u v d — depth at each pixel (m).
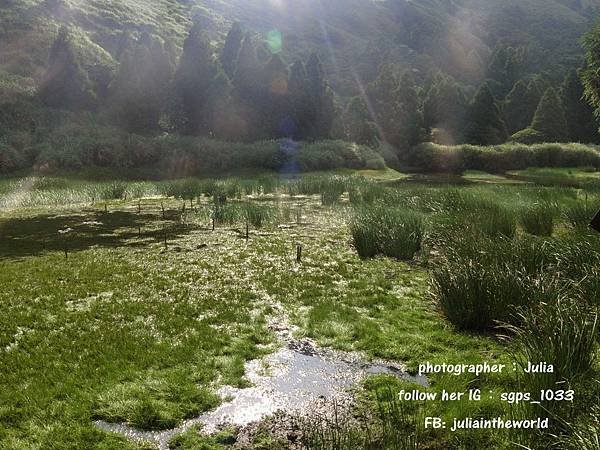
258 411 5.08
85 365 5.96
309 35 97.81
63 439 4.54
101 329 7.09
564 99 67.25
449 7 134.25
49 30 53.16
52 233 14.77
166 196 25.14
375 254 11.73
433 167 50.34
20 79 44.41
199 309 8.00
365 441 4.42
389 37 107.69
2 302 8.36
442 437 4.57
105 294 8.80
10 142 36.12
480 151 49.28
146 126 47.59
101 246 12.89
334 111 55.28
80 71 46.12
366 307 8.17
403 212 13.91
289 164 41.84
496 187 24.59
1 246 12.93
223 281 9.60
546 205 14.51
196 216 17.62
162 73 50.22
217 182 28.88
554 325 5.46
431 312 7.87
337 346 6.64
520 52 100.12
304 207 19.94
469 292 7.14
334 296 8.71
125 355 6.23
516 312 6.81
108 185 25.98
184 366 5.98
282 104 50.34
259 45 62.25
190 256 11.70
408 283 9.41
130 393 5.31
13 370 5.88
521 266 8.09
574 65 98.06
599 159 48.31
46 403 5.13
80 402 5.16
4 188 25.25
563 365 4.79
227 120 48.00
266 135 49.03
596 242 9.15
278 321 7.56
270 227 15.58
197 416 5.00
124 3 73.50
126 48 57.16
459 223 12.62
